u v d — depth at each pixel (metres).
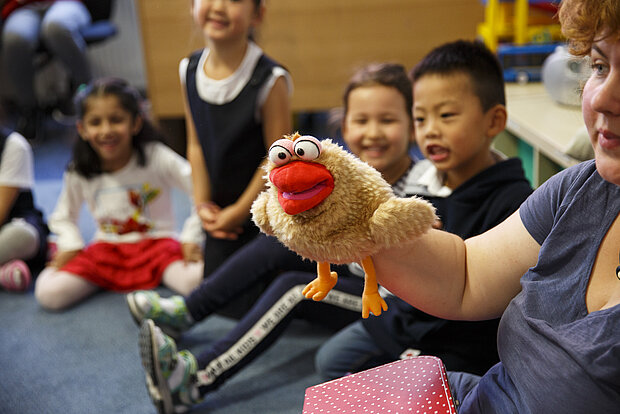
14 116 3.35
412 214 0.52
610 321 0.52
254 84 1.49
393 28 2.20
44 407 1.25
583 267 0.57
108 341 1.49
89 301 1.69
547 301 0.59
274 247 1.31
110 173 1.71
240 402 1.23
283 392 1.26
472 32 2.18
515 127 1.54
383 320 1.05
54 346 1.48
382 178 0.55
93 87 1.67
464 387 0.72
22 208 1.87
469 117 1.01
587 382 0.52
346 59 2.25
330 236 0.53
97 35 3.01
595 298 0.56
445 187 1.04
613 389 0.51
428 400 0.63
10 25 2.87
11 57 2.87
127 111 1.66
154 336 1.13
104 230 1.73
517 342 0.60
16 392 1.30
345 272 1.28
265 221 0.56
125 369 1.37
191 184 1.69
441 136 1.03
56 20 2.85
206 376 1.20
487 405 0.63
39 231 1.86
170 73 2.28
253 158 1.54
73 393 1.29
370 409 0.63
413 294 0.64
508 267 0.65
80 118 1.67
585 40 0.49
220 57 1.51
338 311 1.23
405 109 1.27
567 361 0.54
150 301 1.37
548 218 0.62
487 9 2.10
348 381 0.68
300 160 0.52
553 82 1.63
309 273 1.29
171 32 2.24
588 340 0.53
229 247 1.55
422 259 0.62
